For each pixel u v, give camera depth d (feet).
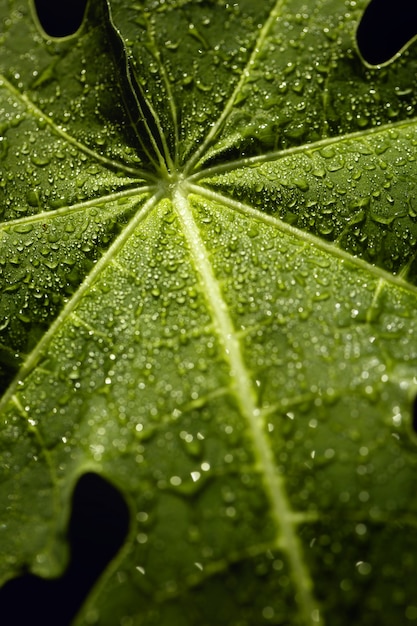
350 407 1.44
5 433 1.50
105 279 1.56
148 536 1.42
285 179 1.59
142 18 1.61
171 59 1.61
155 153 1.61
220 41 1.61
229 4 1.61
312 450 1.43
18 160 1.59
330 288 1.52
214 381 1.47
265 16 1.61
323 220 1.56
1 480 1.48
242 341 1.49
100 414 1.48
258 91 1.60
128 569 1.41
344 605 1.39
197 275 1.55
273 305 1.51
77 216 1.59
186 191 1.61
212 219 1.59
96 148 1.61
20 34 1.61
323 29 1.60
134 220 1.60
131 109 1.60
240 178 1.60
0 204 1.58
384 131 1.58
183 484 1.43
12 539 1.46
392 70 1.59
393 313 1.50
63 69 1.61
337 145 1.59
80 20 1.65
